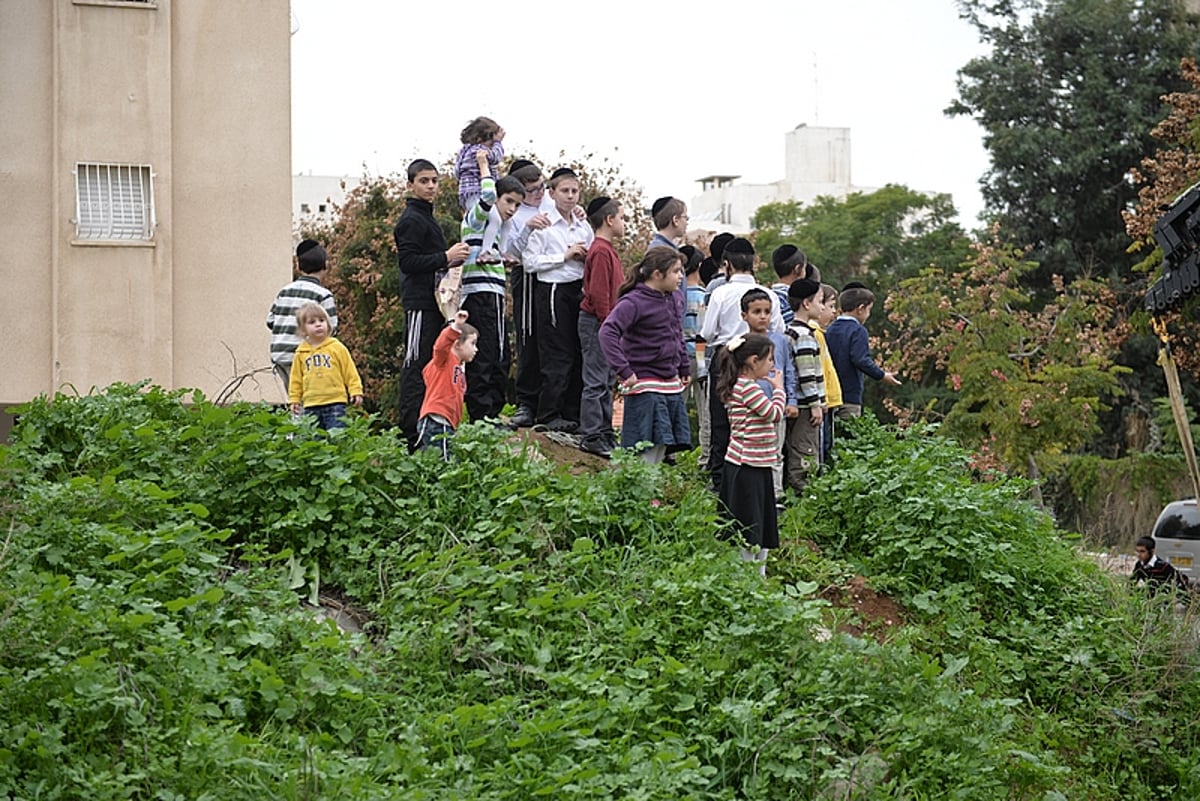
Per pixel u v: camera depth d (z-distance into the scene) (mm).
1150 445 33281
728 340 10953
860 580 10422
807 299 11273
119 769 6223
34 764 6164
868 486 11109
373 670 7609
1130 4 39312
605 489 9484
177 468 9531
